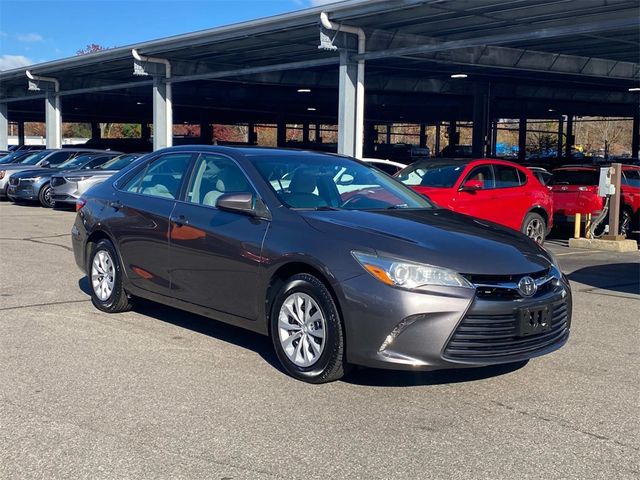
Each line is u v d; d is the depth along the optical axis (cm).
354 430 430
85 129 9944
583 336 664
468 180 1184
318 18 1692
